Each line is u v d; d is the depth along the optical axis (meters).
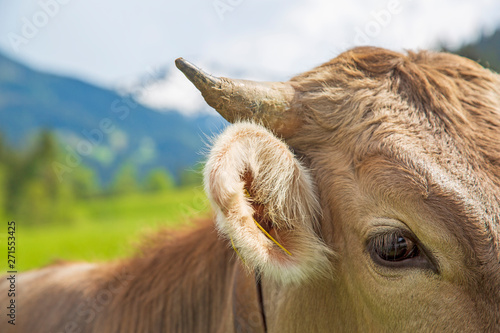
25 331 3.99
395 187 2.24
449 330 2.07
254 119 2.62
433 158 2.25
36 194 35.06
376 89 2.61
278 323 2.74
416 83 2.58
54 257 4.83
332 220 2.50
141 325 3.47
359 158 2.43
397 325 2.21
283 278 2.37
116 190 47.78
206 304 3.29
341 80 2.71
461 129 2.33
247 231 2.23
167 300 3.44
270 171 2.40
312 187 2.53
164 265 3.57
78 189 42.62
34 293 4.21
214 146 2.26
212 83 2.56
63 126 175.75
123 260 3.88
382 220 2.27
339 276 2.50
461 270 2.07
